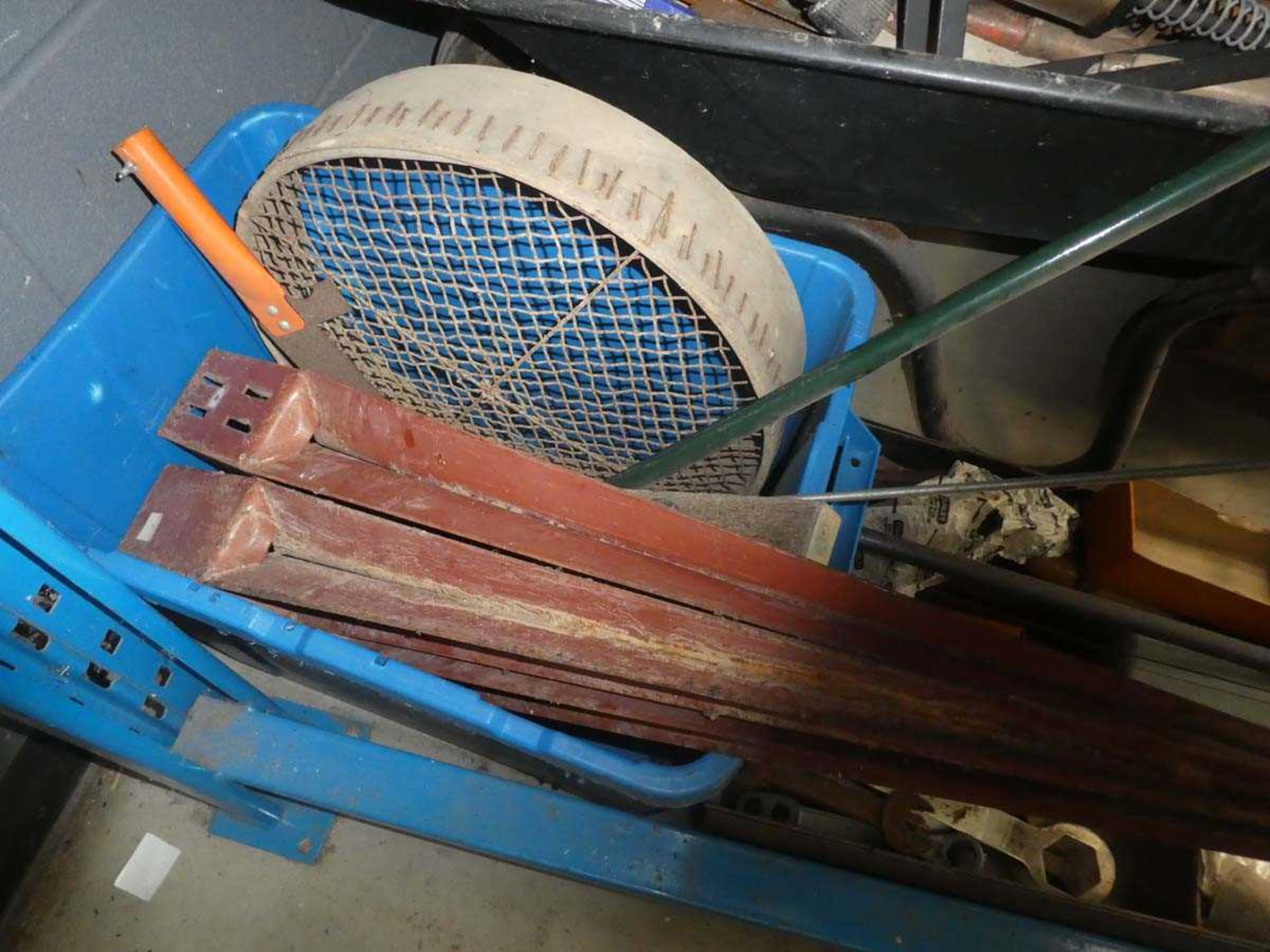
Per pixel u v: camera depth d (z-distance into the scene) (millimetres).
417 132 654
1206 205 844
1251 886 1116
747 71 816
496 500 776
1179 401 1503
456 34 1012
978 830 1066
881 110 829
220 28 893
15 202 740
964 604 1270
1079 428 1517
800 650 800
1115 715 808
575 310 782
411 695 784
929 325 642
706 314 716
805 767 845
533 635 768
